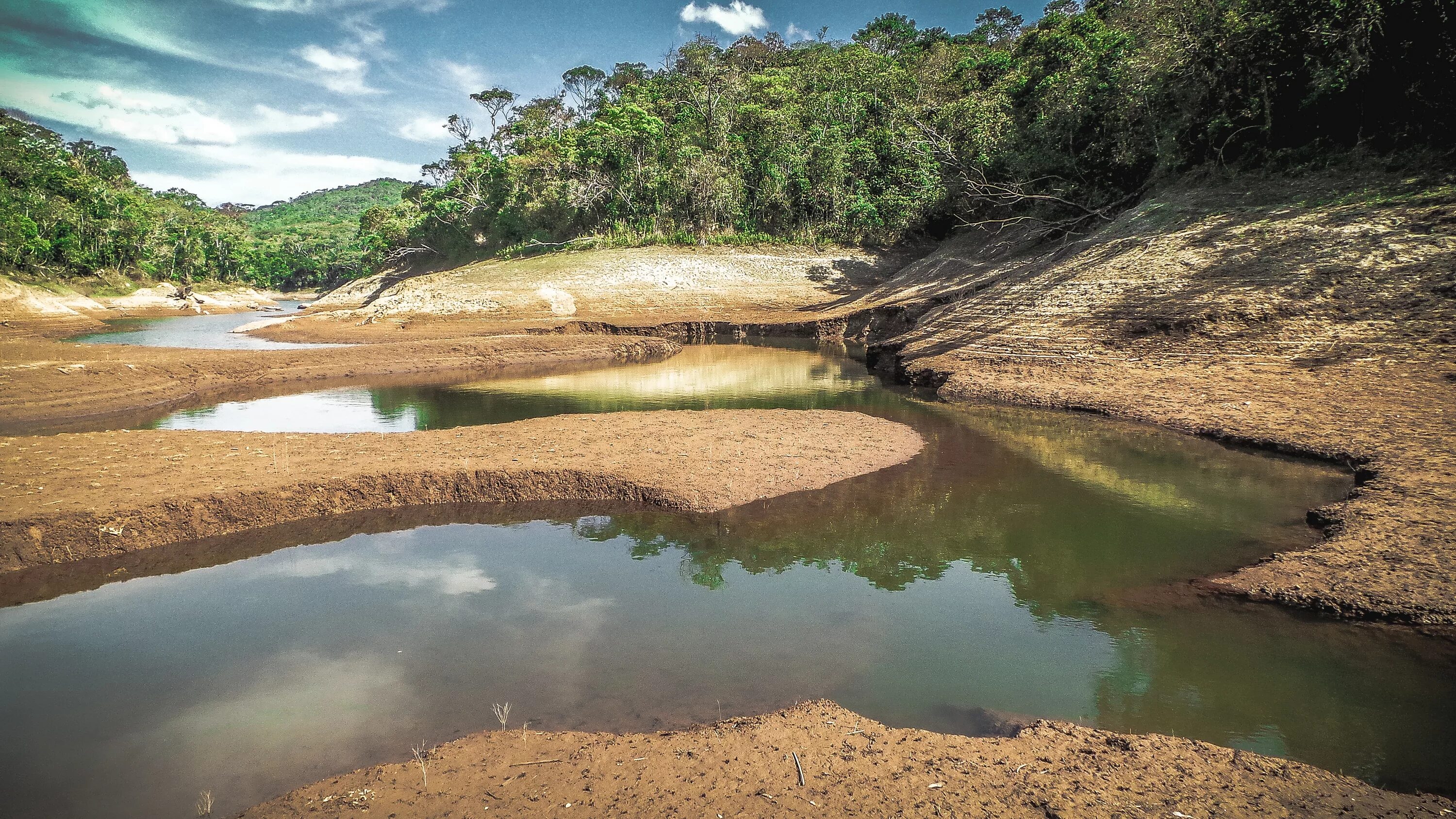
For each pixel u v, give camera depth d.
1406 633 6.32
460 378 24.98
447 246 71.81
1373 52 22.42
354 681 6.12
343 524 10.07
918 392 21.09
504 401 20.09
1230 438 13.56
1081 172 37.78
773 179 56.69
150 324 50.66
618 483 11.08
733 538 9.43
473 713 5.61
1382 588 6.92
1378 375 14.97
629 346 31.83
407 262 77.50
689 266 49.66
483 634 6.95
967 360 22.27
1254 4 26.66
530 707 5.67
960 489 11.35
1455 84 20.89
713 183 55.59
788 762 4.76
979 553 8.88
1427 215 18.88
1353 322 17.02
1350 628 6.53
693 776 4.63
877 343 28.64
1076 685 5.91
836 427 14.99
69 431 16.41
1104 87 36.22
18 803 4.65
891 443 13.84
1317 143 24.67
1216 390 16.25
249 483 10.30
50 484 10.15
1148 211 27.45
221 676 6.23
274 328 41.12
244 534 9.70
